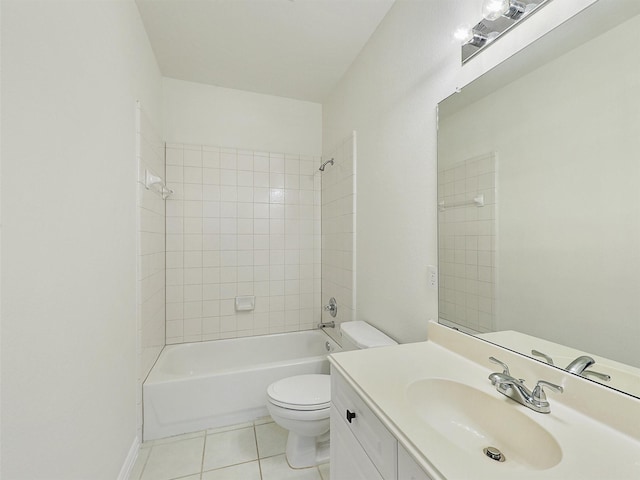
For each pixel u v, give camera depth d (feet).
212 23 5.88
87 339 3.34
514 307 3.14
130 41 5.01
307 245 9.39
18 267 2.26
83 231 3.27
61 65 2.84
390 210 5.43
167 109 8.05
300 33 6.18
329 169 8.75
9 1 2.17
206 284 8.34
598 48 2.37
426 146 4.48
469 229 3.72
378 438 2.59
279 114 9.17
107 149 3.97
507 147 3.21
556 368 2.67
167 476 4.75
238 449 5.43
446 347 3.97
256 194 8.86
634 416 2.11
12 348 2.19
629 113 2.17
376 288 5.92
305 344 8.94
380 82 5.82
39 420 2.48
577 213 2.54
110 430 4.02
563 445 2.07
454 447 2.04
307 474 4.81
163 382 5.82
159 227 7.23
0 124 2.09
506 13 3.02
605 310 2.34
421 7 4.62
